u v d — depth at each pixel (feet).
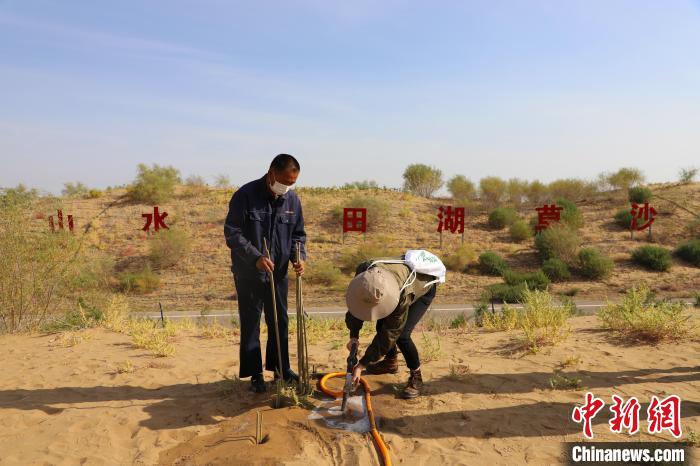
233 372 18.70
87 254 31.35
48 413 15.19
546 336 21.70
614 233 98.68
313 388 16.26
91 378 18.19
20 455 12.47
